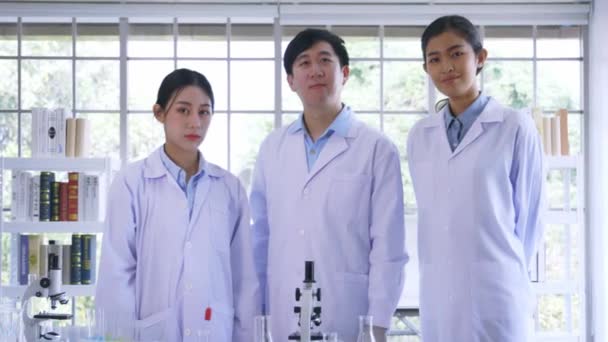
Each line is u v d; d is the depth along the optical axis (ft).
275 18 15.64
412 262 16.35
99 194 14.44
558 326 17.02
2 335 7.69
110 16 15.51
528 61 16.65
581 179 14.98
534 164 8.47
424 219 8.64
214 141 16.33
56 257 8.17
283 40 15.98
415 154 8.84
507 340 8.18
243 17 15.65
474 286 8.21
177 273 8.11
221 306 8.18
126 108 16.02
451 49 8.30
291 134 8.79
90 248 14.40
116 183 8.40
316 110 8.50
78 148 14.46
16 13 15.37
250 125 16.65
